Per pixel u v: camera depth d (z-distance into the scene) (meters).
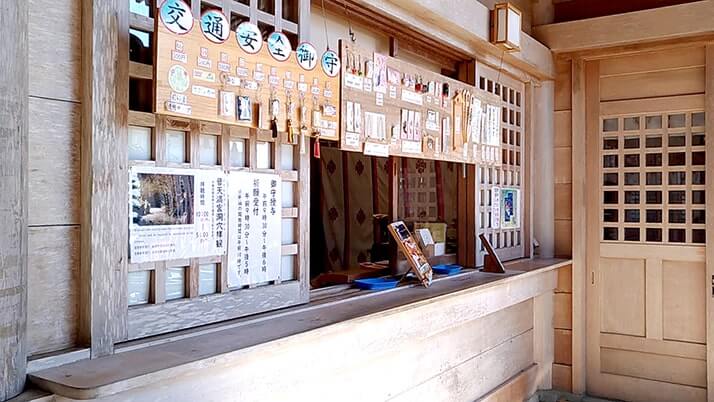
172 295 1.71
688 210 3.74
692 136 3.73
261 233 1.96
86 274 1.45
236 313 1.88
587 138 4.03
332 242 4.37
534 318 3.94
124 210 1.53
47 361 1.36
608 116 3.97
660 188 3.82
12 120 1.26
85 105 1.45
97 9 1.45
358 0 2.38
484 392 3.32
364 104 2.39
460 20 2.91
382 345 2.28
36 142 1.37
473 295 2.88
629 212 3.92
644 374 3.88
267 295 1.99
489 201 3.53
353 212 4.38
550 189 4.05
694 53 3.70
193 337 1.66
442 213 3.43
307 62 2.04
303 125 2.03
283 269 2.10
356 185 4.38
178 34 1.60
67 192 1.43
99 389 1.24
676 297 3.78
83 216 1.45
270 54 1.89
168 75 1.57
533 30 4.00
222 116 1.73
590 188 4.03
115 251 1.51
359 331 2.15
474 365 3.21
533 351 3.94
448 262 3.38
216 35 1.70
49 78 1.39
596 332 4.02
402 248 2.75
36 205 1.37
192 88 1.64
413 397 2.74
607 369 3.99
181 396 1.56
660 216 3.83
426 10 2.66
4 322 1.24
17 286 1.27
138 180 1.58
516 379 3.62
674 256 3.77
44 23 1.38
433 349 2.87
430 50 3.13
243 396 1.76
